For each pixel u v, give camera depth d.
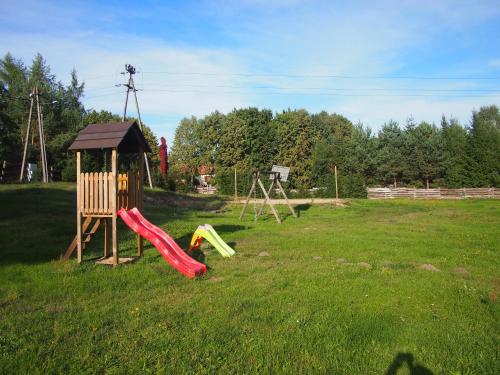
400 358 4.47
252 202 30.61
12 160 39.09
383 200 36.53
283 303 6.28
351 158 48.41
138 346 4.74
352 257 9.95
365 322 5.46
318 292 6.84
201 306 6.16
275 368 4.23
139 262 9.42
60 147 39.25
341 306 6.12
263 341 4.86
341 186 40.34
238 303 6.27
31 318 5.70
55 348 4.71
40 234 12.40
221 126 59.22
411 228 15.97
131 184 10.04
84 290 7.15
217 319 5.57
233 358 4.44
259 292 6.87
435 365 4.31
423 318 5.66
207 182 58.78
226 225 17.02
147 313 5.87
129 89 33.41
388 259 9.74
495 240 12.55
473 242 12.18
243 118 54.81
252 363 4.34
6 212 15.47
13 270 8.42
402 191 42.09
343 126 70.31
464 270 8.62
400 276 7.97
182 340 4.89
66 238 12.09
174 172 44.38
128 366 4.28
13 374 4.12
